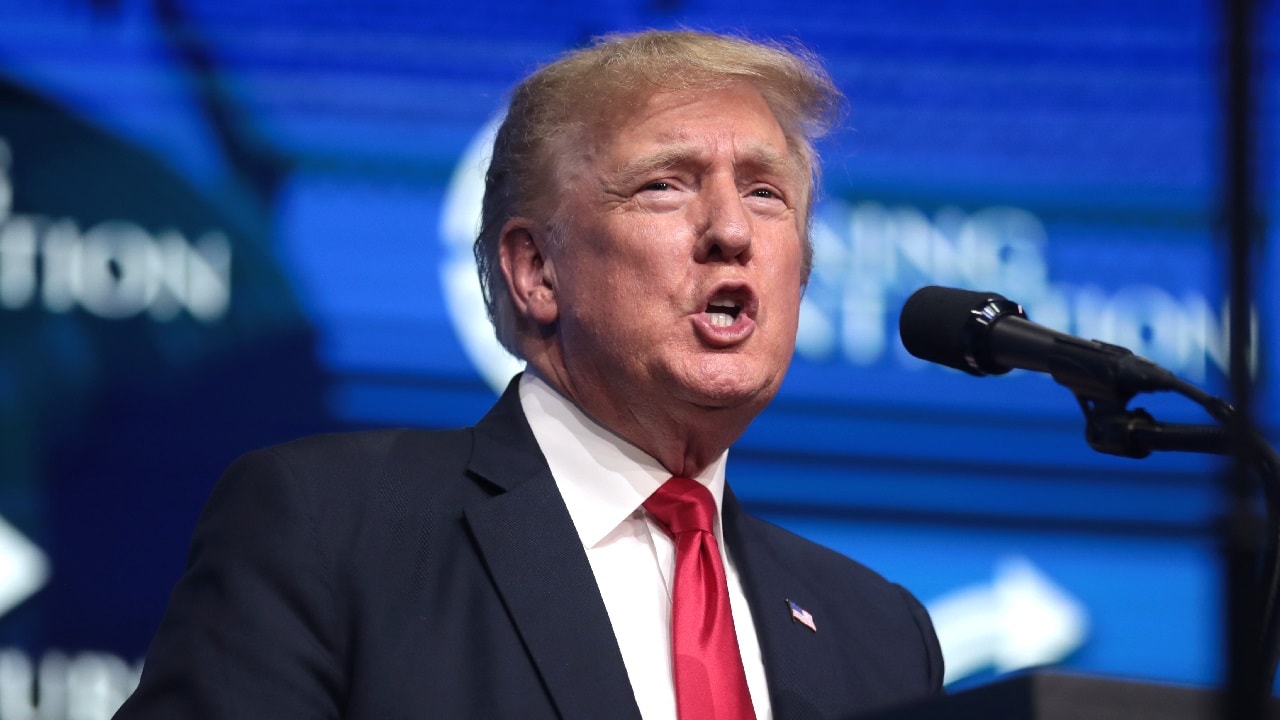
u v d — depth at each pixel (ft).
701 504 21.30
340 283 38.29
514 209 22.47
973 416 39.52
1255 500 11.40
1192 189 40.65
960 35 40.88
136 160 37.88
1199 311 40.29
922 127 40.47
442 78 39.19
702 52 22.02
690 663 19.52
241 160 38.29
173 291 37.70
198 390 37.52
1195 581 39.04
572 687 18.35
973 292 17.94
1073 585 39.09
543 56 39.55
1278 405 36.32
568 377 21.72
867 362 39.52
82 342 37.22
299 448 20.27
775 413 39.17
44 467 36.70
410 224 38.63
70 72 37.86
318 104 38.70
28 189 37.32
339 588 18.84
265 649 18.03
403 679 18.22
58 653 36.35
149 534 36.99
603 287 20.84
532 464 20.99
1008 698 12.37
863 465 39.19
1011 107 40.73
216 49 38.50
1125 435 15.61
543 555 19.66
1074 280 40.27
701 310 20.49
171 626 18.74
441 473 20.57
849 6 40.73
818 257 39.68
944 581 39.01
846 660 22.02
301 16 38.88
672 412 20.76
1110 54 41.01
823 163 24.49
